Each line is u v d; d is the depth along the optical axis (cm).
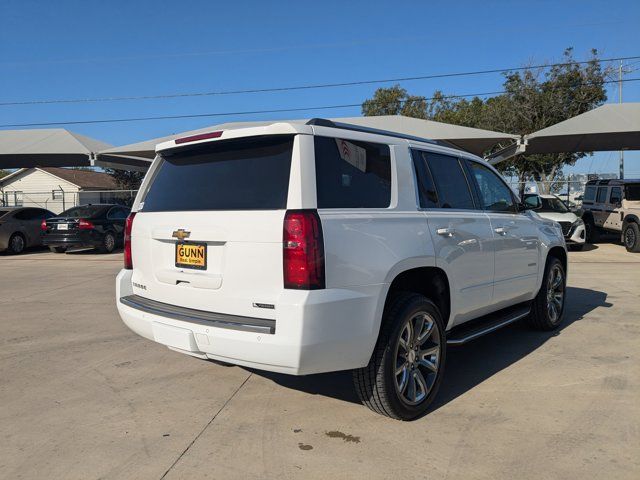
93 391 434
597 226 1739
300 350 300
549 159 2911
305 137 326
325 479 297
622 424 362
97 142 2002
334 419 375
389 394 350
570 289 884
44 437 352
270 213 314
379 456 322
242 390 433
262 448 334
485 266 457
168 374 473
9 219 1602
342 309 313
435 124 1708
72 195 4284
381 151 377
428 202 406
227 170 353
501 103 2969
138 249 402
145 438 349
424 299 374
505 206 528
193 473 305
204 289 343
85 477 302
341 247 317
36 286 973
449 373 469
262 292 315
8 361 515
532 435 346
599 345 550
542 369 475
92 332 623
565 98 2855
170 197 382
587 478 295
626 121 1585
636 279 994
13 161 2206
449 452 325
